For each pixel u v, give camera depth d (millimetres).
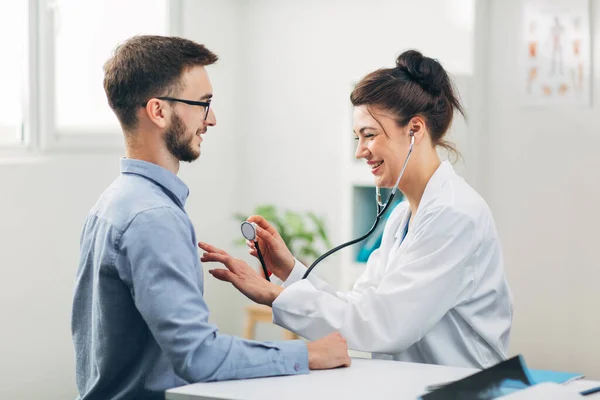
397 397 1353
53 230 3277
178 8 4023
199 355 1477
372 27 4125
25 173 3156
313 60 4328
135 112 1622
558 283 3689
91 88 3568
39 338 3207
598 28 3582
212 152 4316
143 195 1564
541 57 3695
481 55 3793
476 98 3760
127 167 1627
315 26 4316
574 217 3645
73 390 3367
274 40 4457
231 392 1395
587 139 3609
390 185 1885
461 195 1800
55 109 3322
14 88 3217
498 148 3807
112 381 1627
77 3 3484
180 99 1619
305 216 4383
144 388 1597
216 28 4324
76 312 1692
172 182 1633
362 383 1459
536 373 1503
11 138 3188
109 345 1583
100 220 1589
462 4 3801
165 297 1481
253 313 3988
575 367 3660
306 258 4270
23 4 3238
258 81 4520
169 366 1591
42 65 3285
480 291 1795
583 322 3635
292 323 1755
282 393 1386
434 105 1838
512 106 3770
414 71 1838
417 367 1610
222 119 4391
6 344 3064
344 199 3850
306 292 1759
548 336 3717
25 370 3145
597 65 3584
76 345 1705
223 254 1782
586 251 3623
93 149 3492
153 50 1616
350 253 3816
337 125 4246
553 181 3688
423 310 1691
